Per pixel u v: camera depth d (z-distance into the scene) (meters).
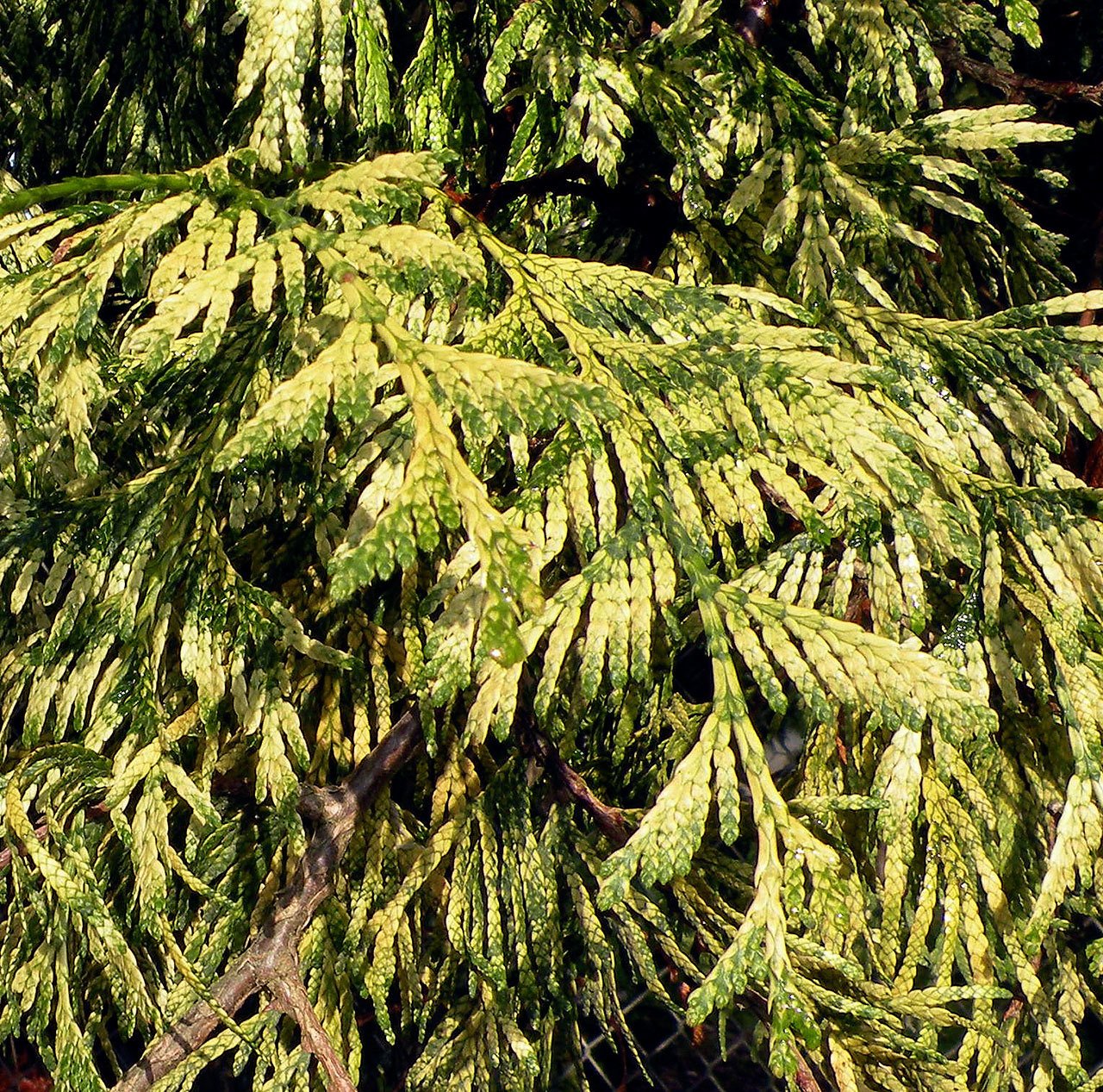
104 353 0.62
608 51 0.66
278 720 0.62
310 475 0.64
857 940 0.67
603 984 0.70
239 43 0.74
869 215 0.64
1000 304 0.74
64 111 0.78
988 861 0.64
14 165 0.79
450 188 0.69
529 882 0.68
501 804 0.69
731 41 0.66
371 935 0.67
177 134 0.73
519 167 0.66
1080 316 0.78
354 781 0.66
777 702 0.59
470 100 0.68
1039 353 0.63
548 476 0.61
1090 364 0.62
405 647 0.68
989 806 0.64
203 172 0.60
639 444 0.60
